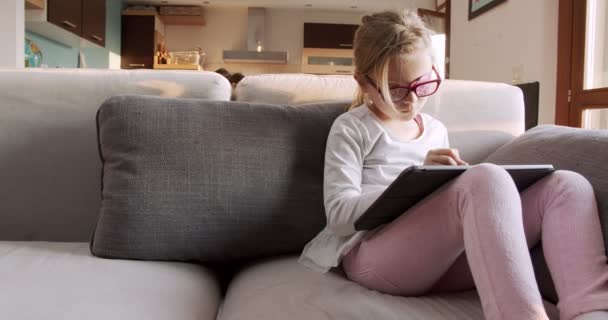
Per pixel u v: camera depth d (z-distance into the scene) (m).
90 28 4.64
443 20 4.79
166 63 6.93
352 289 0.96
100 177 1.33
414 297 0.93
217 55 7.70
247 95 1.41
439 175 0.81
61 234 1.34
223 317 0.90
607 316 0.66
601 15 2.75
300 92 1.41
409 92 1.08
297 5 7.22
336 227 1.04
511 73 3.44
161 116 1.19
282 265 1.13
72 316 0.77
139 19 6.80
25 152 1.33
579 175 0.87
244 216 1.16
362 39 1.15
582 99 2.86
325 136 1.26
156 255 1.12
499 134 1.43
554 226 0.82
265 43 7.66
